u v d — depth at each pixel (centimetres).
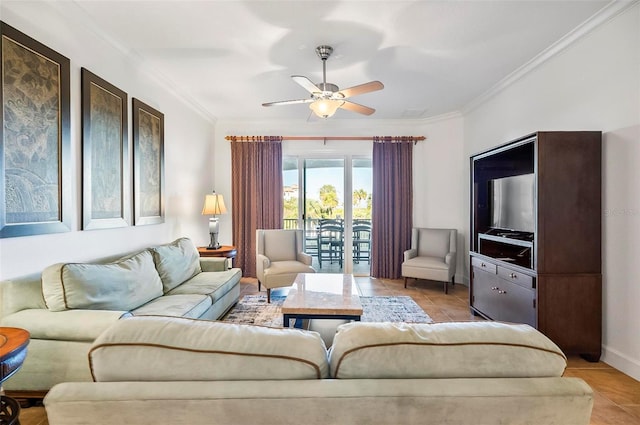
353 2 222
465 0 221
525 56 303
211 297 281
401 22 246
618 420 179
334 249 546
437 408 74
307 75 345
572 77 274
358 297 255
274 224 521
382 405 74
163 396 72
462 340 83
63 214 221
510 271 280
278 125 532
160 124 351
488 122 412
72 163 232
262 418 73
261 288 454
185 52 294
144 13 234
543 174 245
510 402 74
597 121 249
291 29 256
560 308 245
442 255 472
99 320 180
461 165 491
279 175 522
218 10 231
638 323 219
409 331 86
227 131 530
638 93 217
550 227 245
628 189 224
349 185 539
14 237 188
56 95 215
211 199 427
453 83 371
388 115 499
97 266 220
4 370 118
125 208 290
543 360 81
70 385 75
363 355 80
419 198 526
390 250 519
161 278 286
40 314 184
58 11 219
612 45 235
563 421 75
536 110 320
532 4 225
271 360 79
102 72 264
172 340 80
